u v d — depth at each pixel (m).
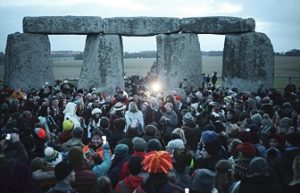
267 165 5.09
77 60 133.88
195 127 9.22
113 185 6.43
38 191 5.40
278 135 7.86
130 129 8.13
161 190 5.06
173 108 12.21
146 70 69.56
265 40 21.83
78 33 22.53
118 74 22.42
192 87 20.34
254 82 21.67
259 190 4.98
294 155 6.72
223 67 22.41
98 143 7.65
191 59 22.34
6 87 18.73
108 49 22.36
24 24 22.66
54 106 11.91
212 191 5.25
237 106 12.68
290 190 5.46
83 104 13.58
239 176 5.91
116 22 22.52
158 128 10.73
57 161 6.23
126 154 6.71
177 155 5.88
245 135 7.61
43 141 8.03
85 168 5.94
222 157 7.30
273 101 15.67
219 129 9.34
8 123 8.77
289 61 85.69
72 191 5.35
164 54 22.44
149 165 5.12
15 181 5.19
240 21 21.88
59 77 45.25
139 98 13.72
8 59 22.64
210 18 22.16
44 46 22.77
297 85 29.08
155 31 22.47
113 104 13.16
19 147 6.71
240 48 21.88
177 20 22.62
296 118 10.55
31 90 19.14
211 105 12.74
